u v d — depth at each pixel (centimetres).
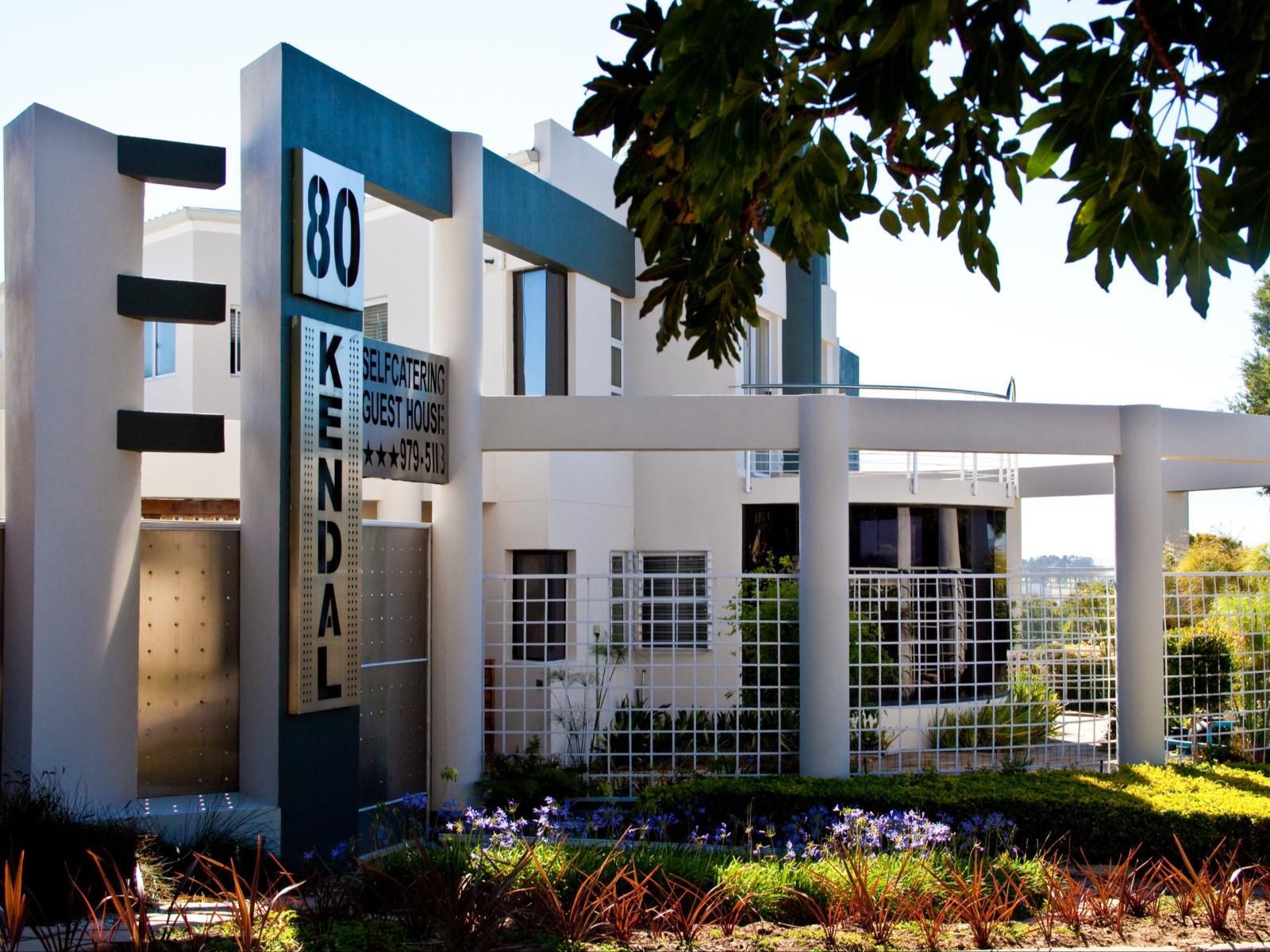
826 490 1179
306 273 950
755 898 716
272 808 904
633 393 1712
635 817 1019
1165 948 655
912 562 1667
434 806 1159
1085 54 510
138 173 909
